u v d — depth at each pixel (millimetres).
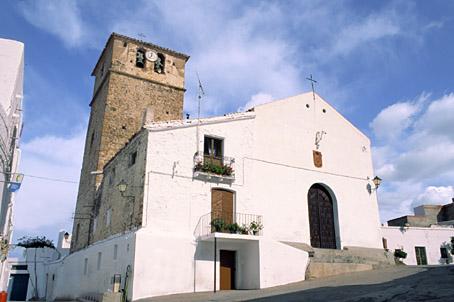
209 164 18188
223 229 16938
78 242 26047
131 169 18438
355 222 22547
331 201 22625
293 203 20719
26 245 34500
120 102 25781
